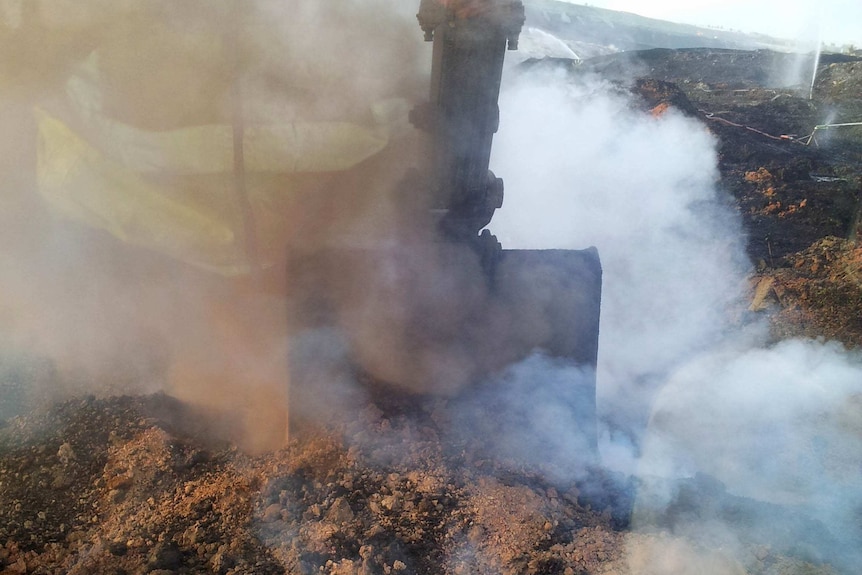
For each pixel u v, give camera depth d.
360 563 3.01
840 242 7.89
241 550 3.14
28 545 3.34
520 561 3.13
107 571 3.07
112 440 4.12
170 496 3.64
